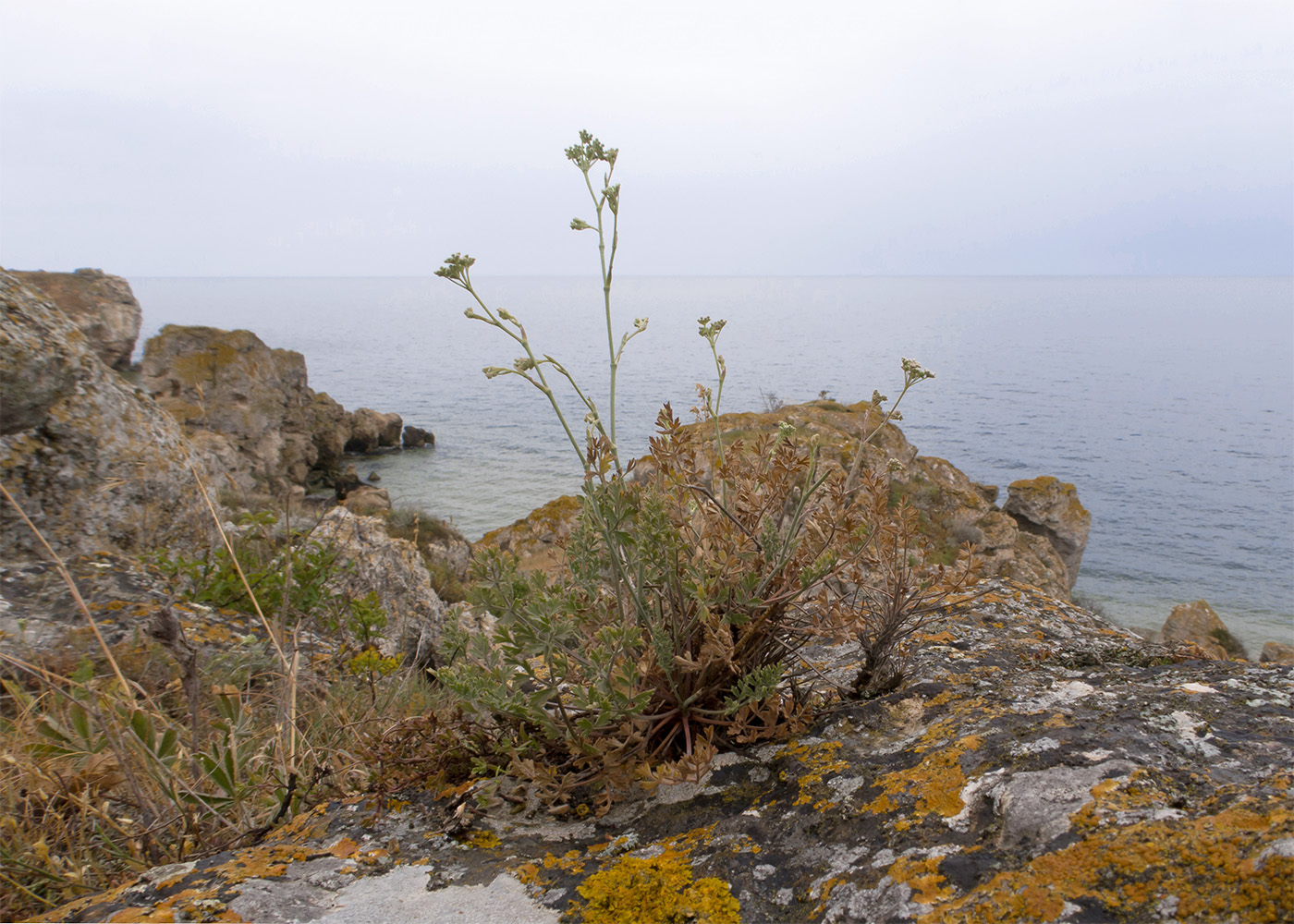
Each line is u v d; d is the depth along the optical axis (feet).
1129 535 171.94
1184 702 5.14
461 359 548.31
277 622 10.35
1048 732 4.95
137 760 7.52
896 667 7.00
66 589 12.17
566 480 170.30
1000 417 349.61
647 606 6.39
